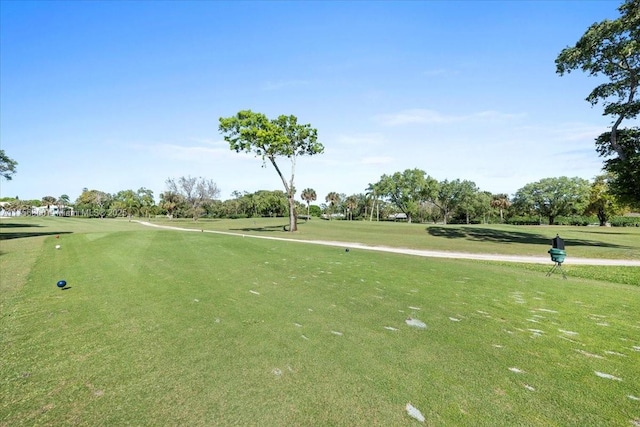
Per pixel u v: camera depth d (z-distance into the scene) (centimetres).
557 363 478
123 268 1135
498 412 361
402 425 336
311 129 3844
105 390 398
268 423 338
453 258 1742
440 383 417
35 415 352
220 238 2141
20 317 657
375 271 1152
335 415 351
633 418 352
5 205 13550
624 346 544
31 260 1378
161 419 344
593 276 1266
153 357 482
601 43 2297
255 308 710
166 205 9075
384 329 600
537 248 2305
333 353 497
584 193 7750
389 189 9356
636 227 6091
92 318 647
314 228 4662
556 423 344
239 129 3559
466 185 9056
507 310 735
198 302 751
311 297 804
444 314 693
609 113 2441
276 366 455
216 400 377
